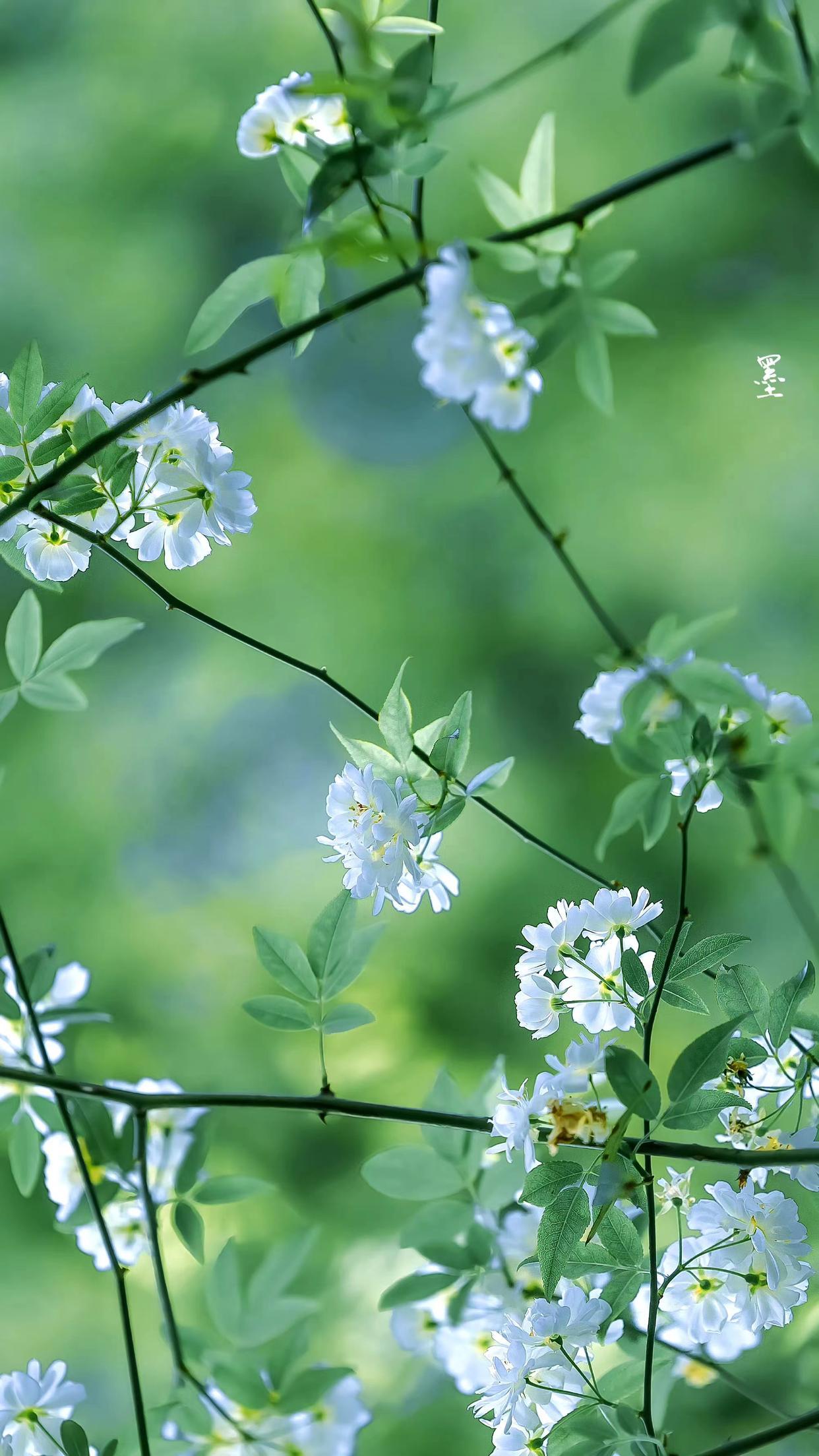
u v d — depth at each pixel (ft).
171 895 13.76
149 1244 5.71
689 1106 5.44
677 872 12.86
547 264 5.38
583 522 14.32
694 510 14.24
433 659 14.19
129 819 13.93
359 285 9.34
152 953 13.32
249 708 14.24
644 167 14.15
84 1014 5.85
